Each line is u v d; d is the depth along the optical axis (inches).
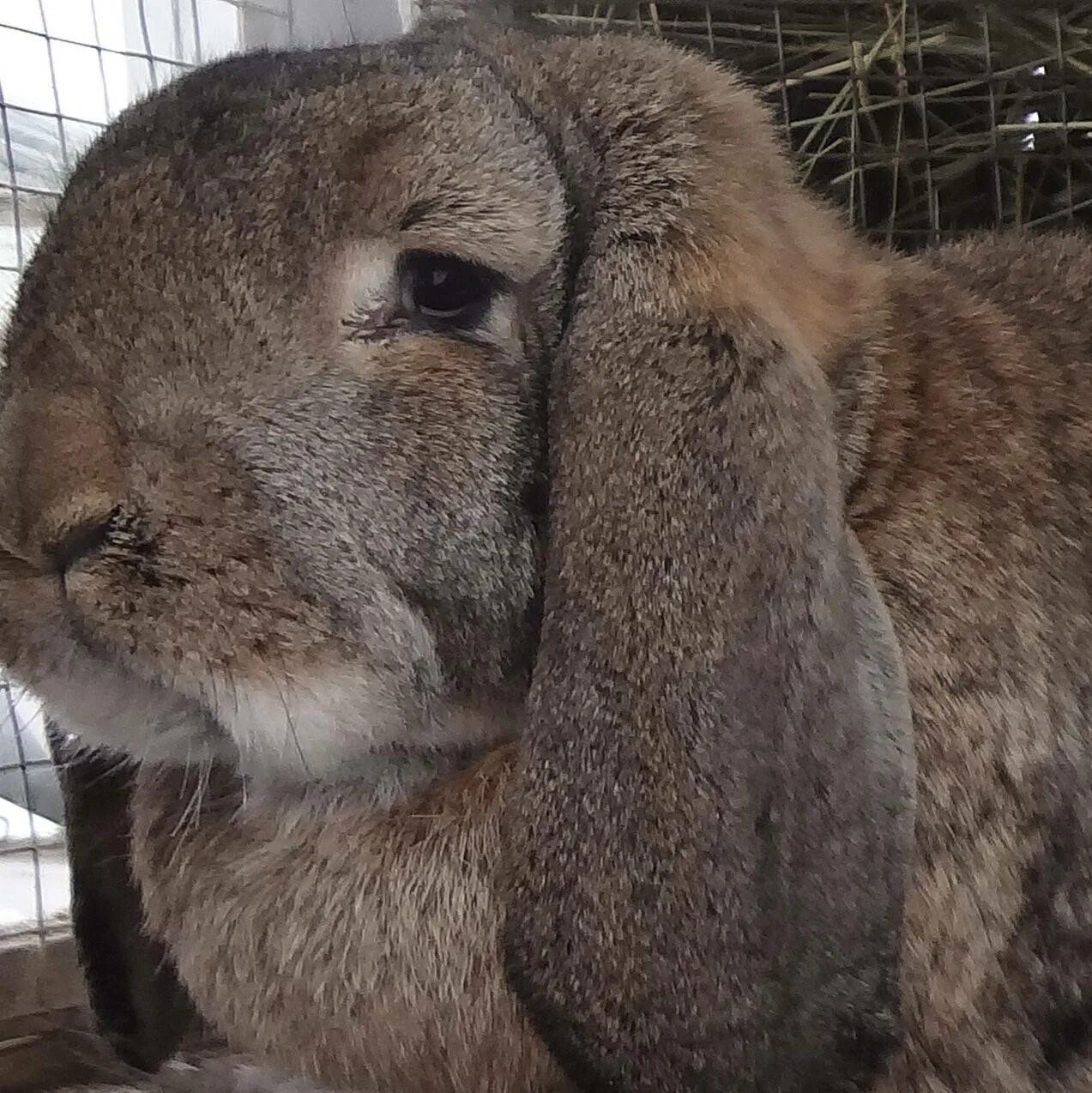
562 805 10.3
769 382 10.2
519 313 11.0
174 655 9.9
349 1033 11.8
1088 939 11.9
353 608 10.3
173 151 10.7
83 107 18.6
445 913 11.5
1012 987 11.6
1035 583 11.8
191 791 12.7
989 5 20.6
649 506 10.2
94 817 14.7
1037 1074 11.8
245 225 10.3
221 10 20.0
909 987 11.2
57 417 10.0
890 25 20.8
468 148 10.6
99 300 10.3
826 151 21.5
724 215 11.1
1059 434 12.6
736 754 9.9
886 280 13.4
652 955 10.0
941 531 11.6
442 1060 11.6
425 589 10.6
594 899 10.2
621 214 10.9
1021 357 13.0
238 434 10.0
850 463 11.7
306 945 11.8
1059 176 21.6
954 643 11.4
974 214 21.9
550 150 11.3
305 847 11.9
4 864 18.6
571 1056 10.4
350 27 18.6
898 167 21.2
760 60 21.7
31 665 10.3
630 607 10.2
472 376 10.7
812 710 9.9
